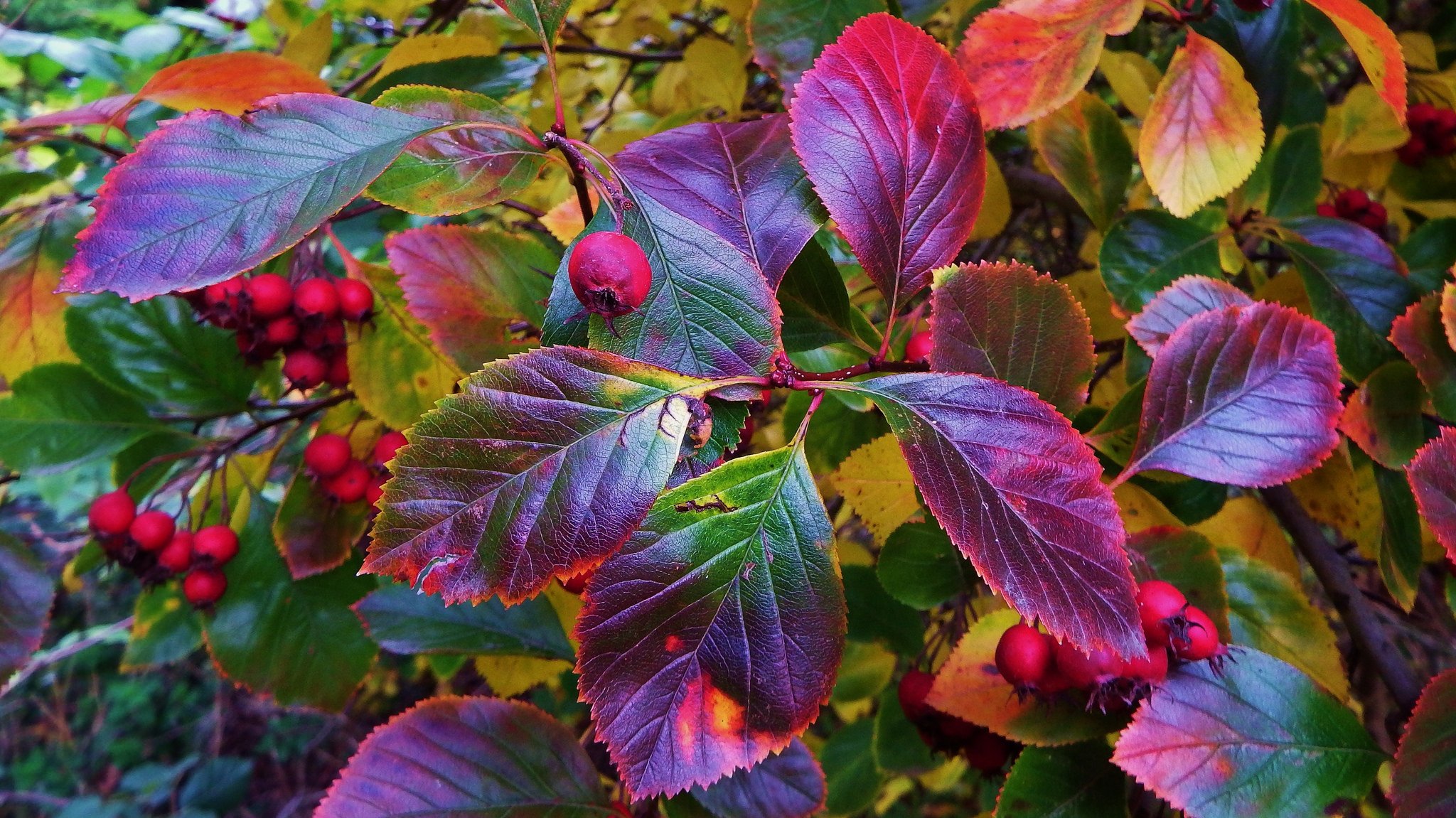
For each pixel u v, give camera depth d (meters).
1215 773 0.30
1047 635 0.30
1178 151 0.34
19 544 0.47
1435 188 0.52
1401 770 0.30
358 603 0.39
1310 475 0.38
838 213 0.27
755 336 0.26
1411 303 0.38
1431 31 0.61
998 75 0.33
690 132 0.29
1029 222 0.75
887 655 0.57
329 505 0.47
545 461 0.24
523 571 0.24
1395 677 0.37
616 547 0.24
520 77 0.41
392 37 0.74
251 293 0.40
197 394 0.49
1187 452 0.31
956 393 0.26
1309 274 0.39
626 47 0.70
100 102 0.34
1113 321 0.43
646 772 0.24
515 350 0.37
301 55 0.51
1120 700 0.31
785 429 0.44
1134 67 0.45
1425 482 0.30
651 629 0.25
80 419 0.48
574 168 0.28
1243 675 0.30
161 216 0.24
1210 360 0.31
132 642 0.54
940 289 0.28
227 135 0.25
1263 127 0.40
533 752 0.33
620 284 0.24
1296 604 0.34
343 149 0.25
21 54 0.62
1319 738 0.30
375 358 0.42
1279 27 0.39
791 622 0.25
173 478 0.52
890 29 0.29
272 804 1.69
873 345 0.33
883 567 0.36
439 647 0.38
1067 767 0.32
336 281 0.43
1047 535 0.25
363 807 0.32
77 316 0.47
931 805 1.22
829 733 1.01
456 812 0.32
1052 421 0.25
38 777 1.67
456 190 0.28
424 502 0.23
